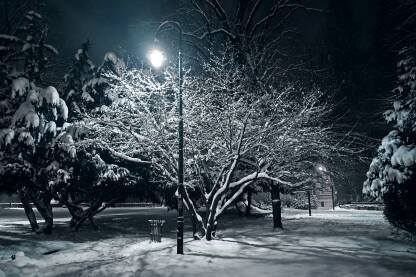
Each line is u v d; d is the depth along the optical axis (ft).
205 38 81.46
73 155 60.49
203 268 37.29
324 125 70.64
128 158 57.57
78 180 66.23
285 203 160.25
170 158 55.52
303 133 55.57
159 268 37.86
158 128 54.24
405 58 52.49
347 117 76.59
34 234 65.16
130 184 69.26
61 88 71.67
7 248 51.29
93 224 73.97
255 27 79.82
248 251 45.98
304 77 75.56
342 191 168.96
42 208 67.00
